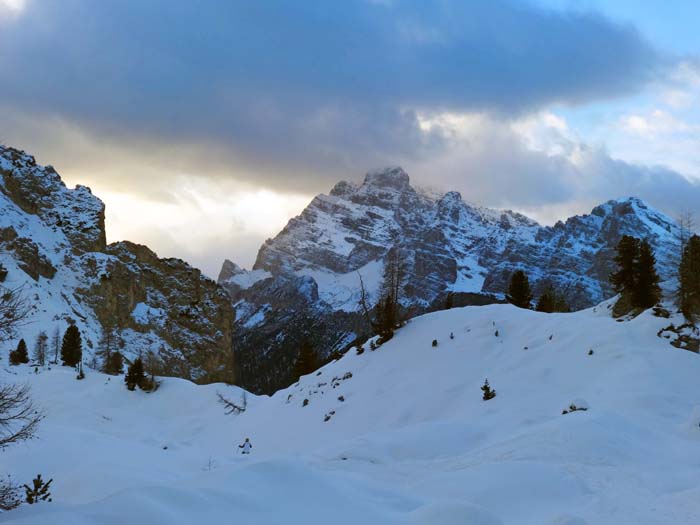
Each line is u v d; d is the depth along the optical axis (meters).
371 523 13.74
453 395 37.88
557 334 41.50
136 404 67.81
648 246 46.38
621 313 47.53
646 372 32.09
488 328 46.34
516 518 16.36
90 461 27.92
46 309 121.94
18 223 151.88
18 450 28.80
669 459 20.64
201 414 64.19
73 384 70.75
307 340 82.62
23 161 183.00
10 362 84.00
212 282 184.38
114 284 155.38
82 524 10.89
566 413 28.66
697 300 39.19
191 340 165.00
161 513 11.74
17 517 14.23
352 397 43.97
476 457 23.67
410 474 23.02
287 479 15.51
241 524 12.33
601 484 18.09
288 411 48.00
